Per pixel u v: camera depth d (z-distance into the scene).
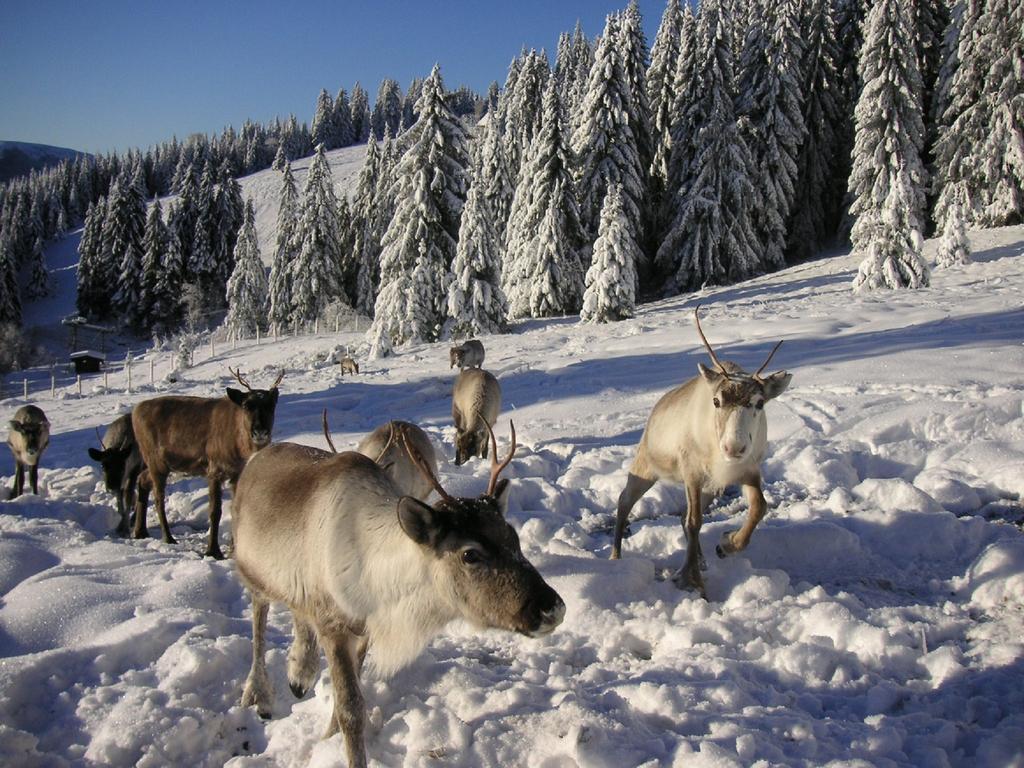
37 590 5.39
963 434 8.24
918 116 31.48
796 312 19.98
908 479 7.61
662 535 6.44
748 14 44.62
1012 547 5.38
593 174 34.84
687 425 5.57
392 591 3.44
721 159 33.94
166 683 4.22
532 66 49.91
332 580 3.54
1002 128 30.42
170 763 3.72
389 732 3.81
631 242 27.19
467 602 3.26
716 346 16.11
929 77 37.69
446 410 13.59
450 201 33.44
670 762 3.45
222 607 5.55
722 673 4.20
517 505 7.70
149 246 62.25
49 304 75.81
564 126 33.97
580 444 9.73
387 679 4.29
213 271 65.75
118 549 6.55
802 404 9.74
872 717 3.80
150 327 62.78
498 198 44.03
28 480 10.58
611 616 5.00
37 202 96.38
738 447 4.88
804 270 32.38
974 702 3.87
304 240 50.12
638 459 6.21
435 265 33.22
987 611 4.97
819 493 7.38
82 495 9.91
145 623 4.88
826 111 38.75
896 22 31.08
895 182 23.33
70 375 48.56
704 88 34.56
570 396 12.66
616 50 34.41
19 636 4.86
